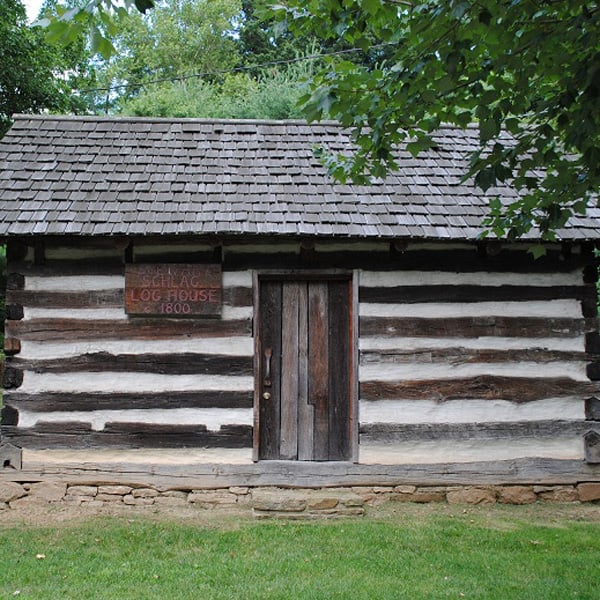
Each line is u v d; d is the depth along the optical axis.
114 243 6.32
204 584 4.40
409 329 6.68
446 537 5.49
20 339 6.42
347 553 5.05
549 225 4.34
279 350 6.74
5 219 6.11
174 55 26.59
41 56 16.77
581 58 3.73
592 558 5.02
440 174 7.33
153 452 6.45
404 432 6.59
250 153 7.55
